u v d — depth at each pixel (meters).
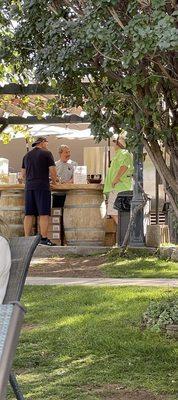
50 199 24.27
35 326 11.63
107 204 25.16
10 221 25.80
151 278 17.78
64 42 10.39
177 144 11.03
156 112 10.67
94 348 10.05
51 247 23.75
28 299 14.22
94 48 9.98
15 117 23.03
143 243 23.06
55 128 29.56
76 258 22.92
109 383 8.59
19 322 3.84
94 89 11.27
